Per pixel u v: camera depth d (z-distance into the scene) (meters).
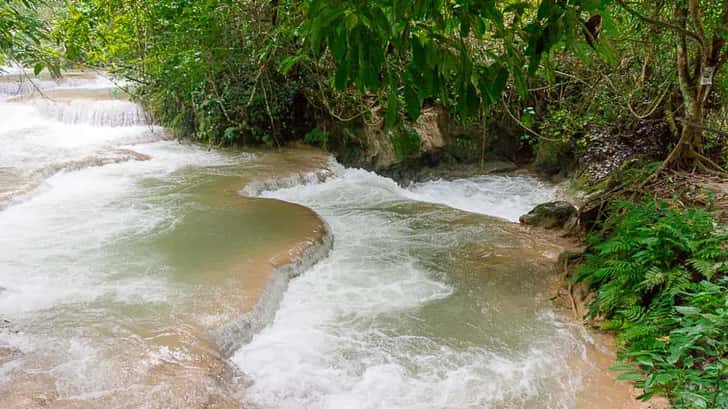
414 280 4.77
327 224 5.89
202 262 4.65
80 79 13.78
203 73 7.93
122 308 3.85
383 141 8.63
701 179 5.70
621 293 3.90
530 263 5.02
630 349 3.44
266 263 4.63
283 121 9.57
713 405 2.48
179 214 5.88
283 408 3.09
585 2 1.50
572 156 8.17
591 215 5.56
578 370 3.52
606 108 7.70
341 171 8.54
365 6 1.37
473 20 1.59
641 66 7.36
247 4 7.73
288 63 2.97
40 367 3.12
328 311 4.22
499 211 7.68
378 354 3.67
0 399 2.80
